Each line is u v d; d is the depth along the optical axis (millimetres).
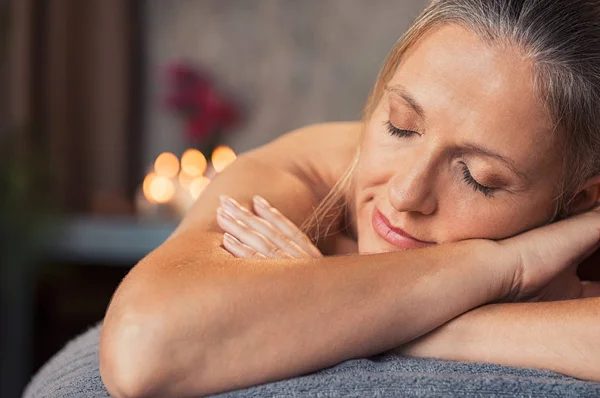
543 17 1105
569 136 1166
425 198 1148
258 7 5652
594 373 1042
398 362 1038
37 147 4637
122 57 5574
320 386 956
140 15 5684
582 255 1188
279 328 980
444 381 961
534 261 1148
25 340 3406
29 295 3441
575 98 1140
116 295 1020
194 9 5656
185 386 962
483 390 958
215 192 1295
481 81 1096
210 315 961
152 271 1017
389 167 1167
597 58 1150
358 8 5582
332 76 5625
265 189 1330
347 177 1398
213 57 5676
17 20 5453
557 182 1190
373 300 1023
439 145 1122
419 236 1176
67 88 5555
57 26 5516
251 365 972
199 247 1098
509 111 1102
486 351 1070
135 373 944
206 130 3965
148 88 5703
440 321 1068
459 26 1113
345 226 1419
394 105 1139
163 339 949
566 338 1056
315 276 1013
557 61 1113
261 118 5680
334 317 1002
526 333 1066
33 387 1378
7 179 3643
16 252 3381
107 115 5582
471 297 1089
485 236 1183
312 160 1463
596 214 1220
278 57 5648
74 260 3680
